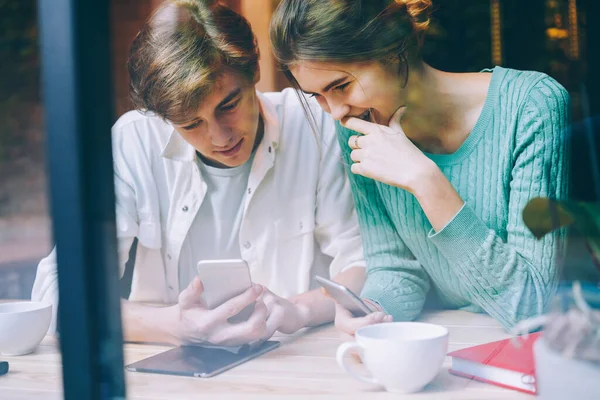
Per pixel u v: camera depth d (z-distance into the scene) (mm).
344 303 1071
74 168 691
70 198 696
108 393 729
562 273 702
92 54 692
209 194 1628
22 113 2410
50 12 678
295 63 1293
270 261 1656
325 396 812
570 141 1311
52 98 689
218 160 1551
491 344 874
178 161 1608
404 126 1381
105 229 718
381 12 1242
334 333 1142
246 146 1551
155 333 1062
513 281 1167
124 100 1448
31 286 1926
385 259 1406
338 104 1330
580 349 568
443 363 842
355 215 1626
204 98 1420
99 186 709
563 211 686
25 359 1077
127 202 1602
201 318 1060
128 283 1604
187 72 1388
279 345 1075
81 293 706
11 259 2041
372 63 1277
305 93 1351
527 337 873
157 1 1382
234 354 1007
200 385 882
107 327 726
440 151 1409
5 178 2373
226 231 1636
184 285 1626
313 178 1638
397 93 1318
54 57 684
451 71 1462
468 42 1453
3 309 1154
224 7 1402
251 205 1630
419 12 1315
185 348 1045
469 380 825
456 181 1392
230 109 1476
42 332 1115
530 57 1423
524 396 758
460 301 1321
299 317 1160
